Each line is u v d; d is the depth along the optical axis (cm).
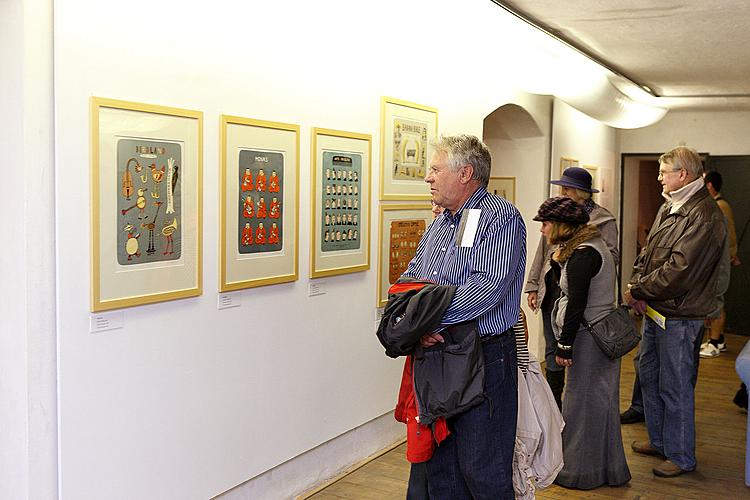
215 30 363
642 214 1243
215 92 366
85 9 300
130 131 320
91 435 313
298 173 424
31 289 289
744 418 640
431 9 523
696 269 475
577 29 585
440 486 334
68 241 298
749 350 489
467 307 304
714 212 481
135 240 325
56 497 303
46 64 290
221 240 372
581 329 458
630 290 499
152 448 342
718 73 777
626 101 823
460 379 306
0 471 301
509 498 321
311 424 451
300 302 436
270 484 423
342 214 466
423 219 560
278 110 408
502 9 501
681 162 487
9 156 288
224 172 371
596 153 987
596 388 462
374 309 510
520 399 344
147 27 327
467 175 321
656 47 647
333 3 447
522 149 816
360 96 479
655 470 494
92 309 307
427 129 557
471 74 624
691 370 491
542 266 584
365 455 514
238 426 393
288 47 413
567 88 687
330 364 466
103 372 317
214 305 373
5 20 285
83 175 303
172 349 350
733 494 466
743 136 1045
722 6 503
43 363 295
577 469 466
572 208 448
